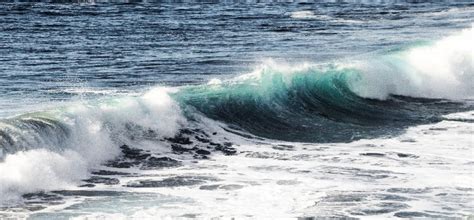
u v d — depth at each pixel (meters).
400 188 46.00
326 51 105.12
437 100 79.88
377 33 130.62
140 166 50.94
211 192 44.72
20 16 160.25
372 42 115.81
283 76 73.88
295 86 74.00
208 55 100.56
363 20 161.25
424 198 44.03
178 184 46.53
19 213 40.12
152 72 85.44
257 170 50.16
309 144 59.16
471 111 74.12
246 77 72.25
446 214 41.31
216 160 53.19
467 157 54.03
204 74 84.25
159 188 45.59
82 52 103.88
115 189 45.12
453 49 87.62
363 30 137.25
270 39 122.38
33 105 63.66
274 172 49.56
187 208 41.62
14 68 87.44
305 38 123.81
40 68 87.88
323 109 72.69
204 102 64.25
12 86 73.88
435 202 43.34
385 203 43.03
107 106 55.28
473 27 95.25
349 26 147.00
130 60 95.81
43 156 46.00
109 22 151.75
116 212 40.81
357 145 58.69
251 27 144.75
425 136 61.81
